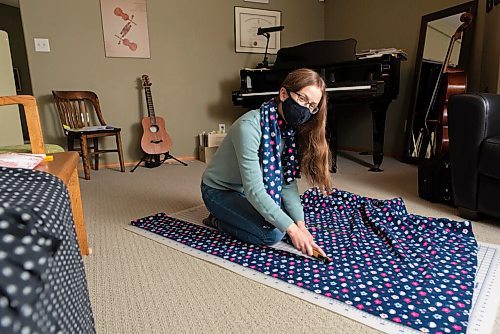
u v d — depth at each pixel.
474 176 1.71
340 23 4.23
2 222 0.44
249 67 4.11
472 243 1.43
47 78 3.26
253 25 4.03
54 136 3.35
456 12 2.94
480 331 0.91
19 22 6.31
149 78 3.65
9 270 0.42
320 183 1.48
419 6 3.32
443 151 2.07
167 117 3.79
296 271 1.25
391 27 3.63
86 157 2.98
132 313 1.04
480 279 1.17
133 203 2.23
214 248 1.47
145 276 1.27
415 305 1.02
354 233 1.54
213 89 3.97
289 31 4.25
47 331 0.46
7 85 2.38
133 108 3.63
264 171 1.35
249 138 1.30
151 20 3.56
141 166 3.54
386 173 2.94
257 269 1.28
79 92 3.29
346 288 1.12
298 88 1.24
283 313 1.03
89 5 3.31
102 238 1.63
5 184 0.61
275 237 1.40
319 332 0.94
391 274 1.20
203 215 1.92
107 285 1.21
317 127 1.36
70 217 0.66
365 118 4.02
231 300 1.10
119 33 3.46
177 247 1.50
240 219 1.46
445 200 2.03
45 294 0.46
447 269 1.22
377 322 0.96
